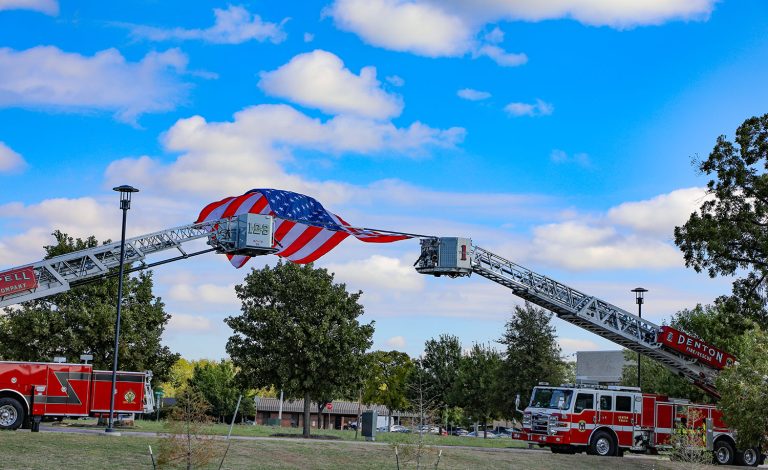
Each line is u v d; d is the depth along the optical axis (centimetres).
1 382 3369
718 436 3919
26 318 4456
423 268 3950
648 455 4306
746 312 4072
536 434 3759
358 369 4384
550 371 5609
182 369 9162
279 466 2714
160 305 4806
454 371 7450
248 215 3644
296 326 4328
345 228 4031
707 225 4041
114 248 3466
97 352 4591
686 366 4138
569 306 4081
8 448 2502
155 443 2808
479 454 3384
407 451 2738
